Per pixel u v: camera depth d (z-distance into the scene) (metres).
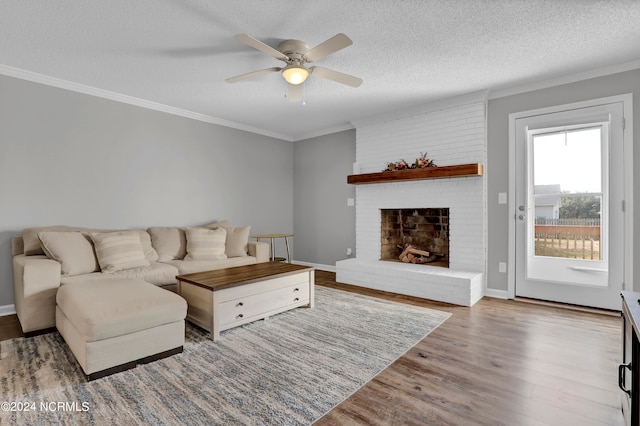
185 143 4.42
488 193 3.77
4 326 2.77
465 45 2.62
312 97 3.86
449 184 3.98
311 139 5.70
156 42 2.56
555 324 2.82
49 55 2.78
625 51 2.73
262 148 5.46
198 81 3.37
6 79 3.04
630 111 2.96
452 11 2.16
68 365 2.05
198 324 2.66
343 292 3.96
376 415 1.58
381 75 3.22
